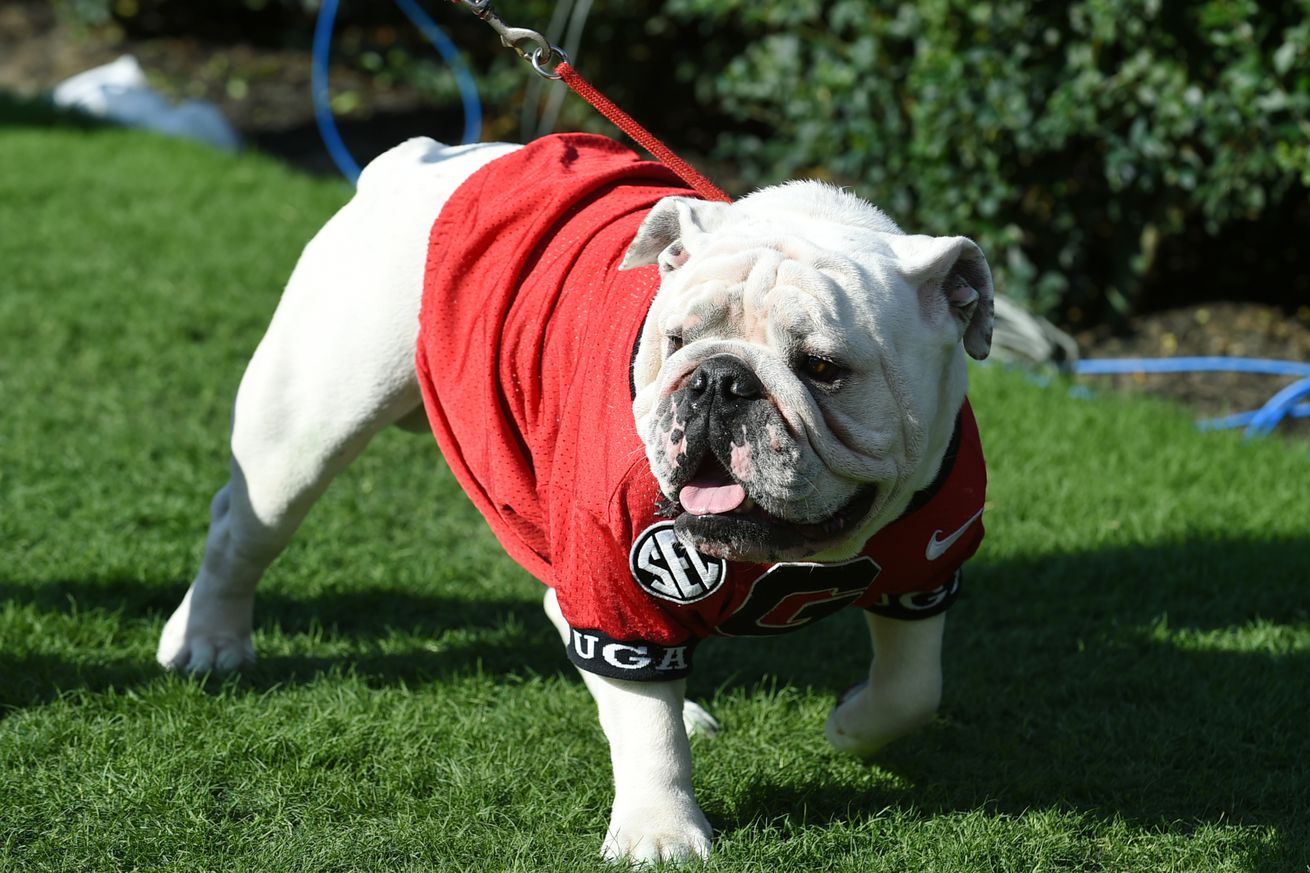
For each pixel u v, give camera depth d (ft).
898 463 9.09
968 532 10.29
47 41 43.62
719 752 12.14
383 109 37.55
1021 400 20.47
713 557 9.34
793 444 8.54
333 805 11.21
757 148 27.63
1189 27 21.83
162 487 17.44
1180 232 25.75
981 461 10.34
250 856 10.45
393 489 18.13
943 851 10.53
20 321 22.74
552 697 13.03
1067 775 11.80
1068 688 13.43
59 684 12.80
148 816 10.92
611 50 32.17
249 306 23.94
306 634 14.39
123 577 15.03
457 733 12.25
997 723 12.87
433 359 11.33
